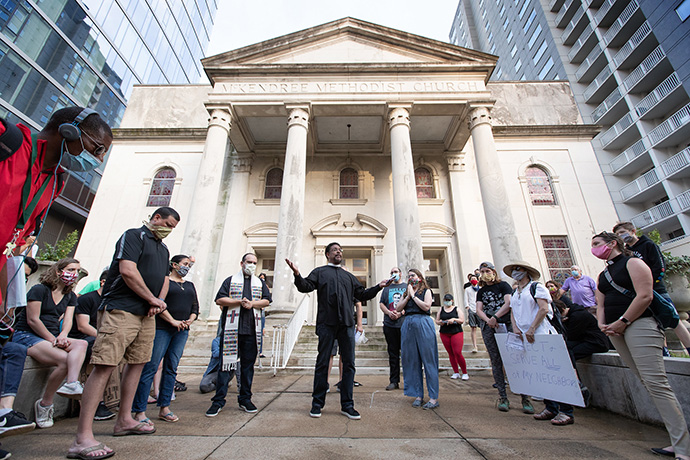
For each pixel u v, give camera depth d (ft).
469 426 10.32
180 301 11.82
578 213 46.42
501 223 35.42
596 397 13.20
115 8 87.35
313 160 51.29
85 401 7.64
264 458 7.40
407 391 13.21
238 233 46.32
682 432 7.62
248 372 12.14
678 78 64.13
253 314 12.53
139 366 9.35
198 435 9.08
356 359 25.32
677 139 67.10
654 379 8.28
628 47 77.56
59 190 7.30
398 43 45.03
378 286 12.82
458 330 20.61
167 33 115.55
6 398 8.71
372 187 49.47
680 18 63.52
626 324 8.95
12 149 5.64
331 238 45.75
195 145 52.34
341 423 10.45
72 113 6.68
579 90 92.73
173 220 9.87
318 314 12.00
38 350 10.48
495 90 55.47
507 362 12.84
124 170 50.90
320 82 42.75
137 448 7.97
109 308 8.39
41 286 11.53
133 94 57.36
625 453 8.00
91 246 46.09
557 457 7.72
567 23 102.17
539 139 50.85
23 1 62.80
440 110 42.57
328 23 45.88
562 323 14.35
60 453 7.63
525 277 12.97
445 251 45.96
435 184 49.26
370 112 42.75
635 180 73.46
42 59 66.90
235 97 41.81
